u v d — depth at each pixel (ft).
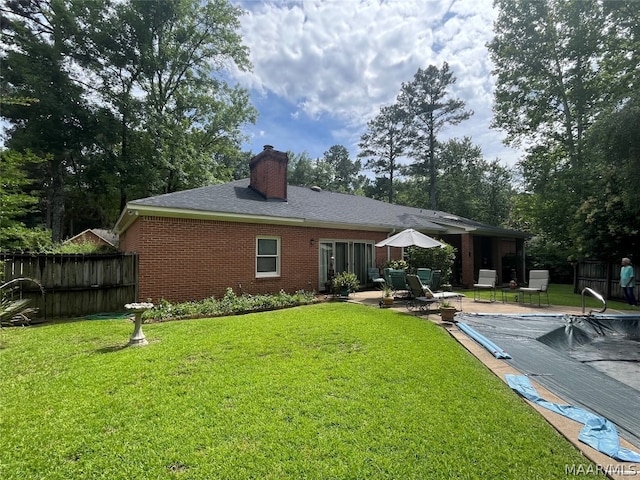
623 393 13.42
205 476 8.08
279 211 40.04
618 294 42.04
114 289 29.99
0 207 30.53
